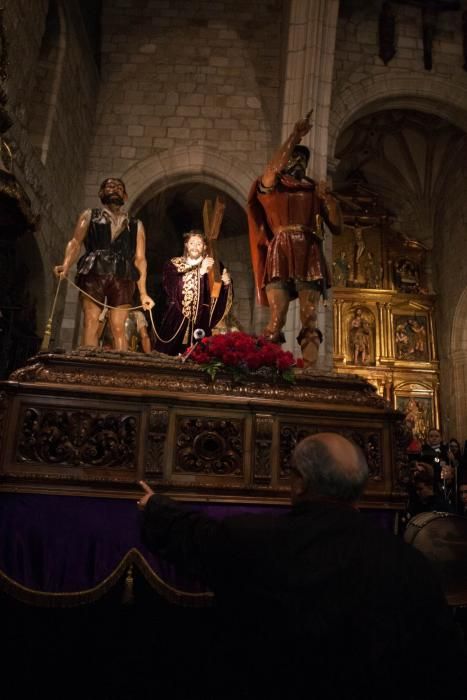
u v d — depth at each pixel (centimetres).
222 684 205
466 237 1448
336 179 1730
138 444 261
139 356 289
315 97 1037
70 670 237
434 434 760
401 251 1662
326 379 311
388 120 1541
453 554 267
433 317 1593
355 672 112
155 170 1135
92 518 244
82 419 258
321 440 148
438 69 1241
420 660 116
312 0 1051
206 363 292
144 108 1170
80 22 998
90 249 397
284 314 384
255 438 277
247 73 1205
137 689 239
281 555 127
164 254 1436
